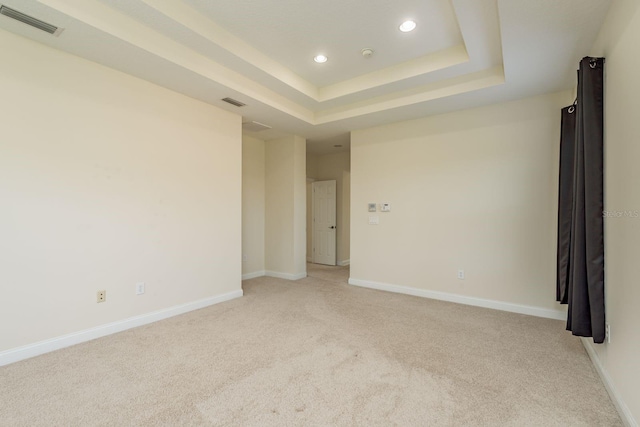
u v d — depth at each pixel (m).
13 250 2.34
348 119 4.32
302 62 3.39
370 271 4.75
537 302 3.50
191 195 3.59
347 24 2.68
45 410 1.78
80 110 2.68
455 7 2.26
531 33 2.33
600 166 2.08
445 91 3.49
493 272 3.76
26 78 2.39
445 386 2.05
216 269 3.89
